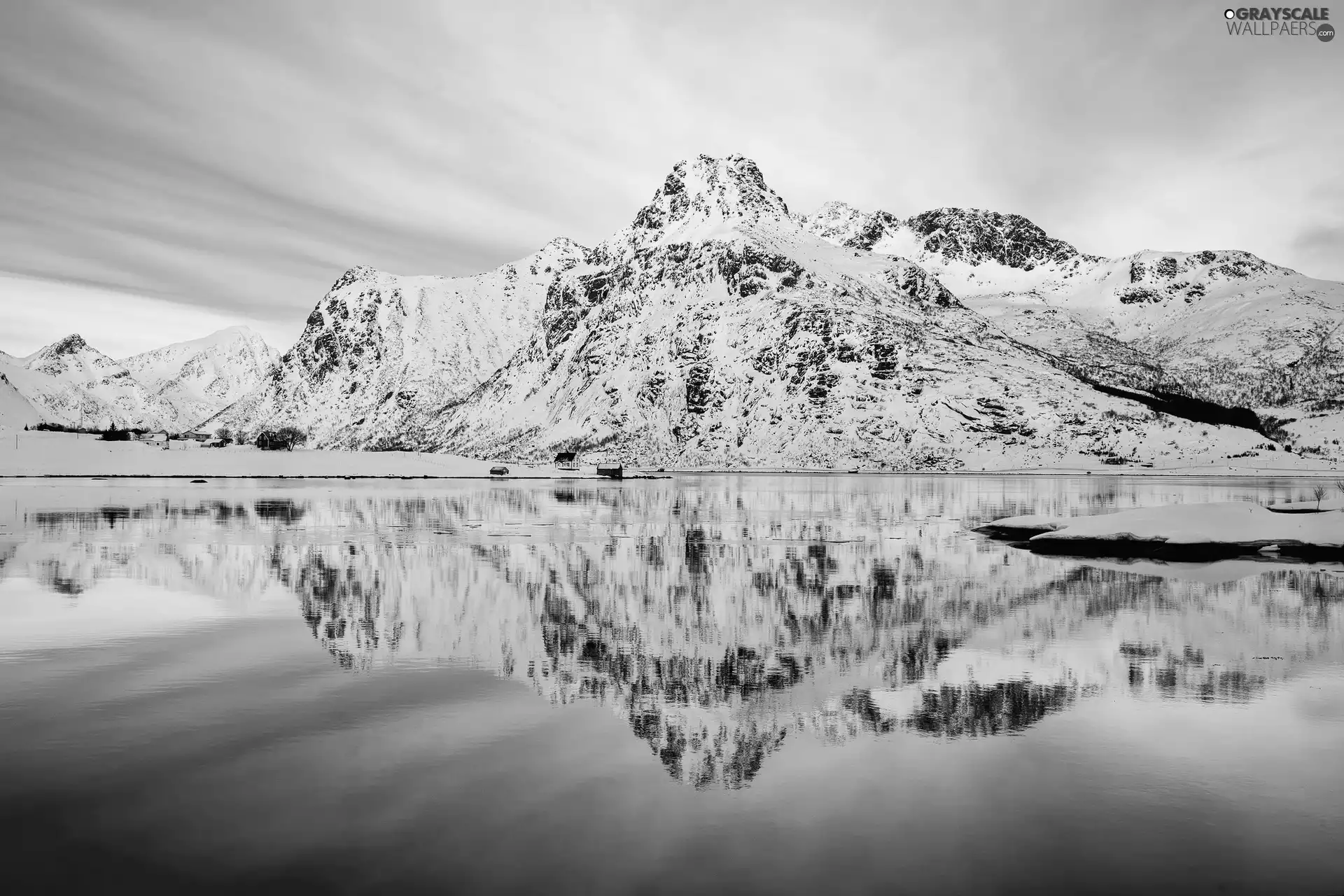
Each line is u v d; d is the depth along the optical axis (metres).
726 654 18.53
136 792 11.01
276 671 16.88
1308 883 8.97
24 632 20.31
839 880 8.97
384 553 35.25
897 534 44.94
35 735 13.10
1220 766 12.09
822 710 14.62
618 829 10.08
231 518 50.09
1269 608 24.08
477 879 8.96
